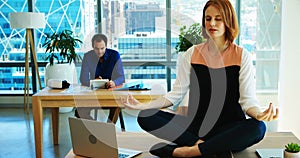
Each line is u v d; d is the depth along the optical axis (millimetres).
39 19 5551
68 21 6293
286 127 4004
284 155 2012
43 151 3859
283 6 3852
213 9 2254
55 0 6242
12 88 6359
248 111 2246
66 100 3320
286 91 3967
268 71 4359
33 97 3318
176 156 2199
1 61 6285
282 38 3900
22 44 6262
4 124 5039
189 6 6129
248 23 5895
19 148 3994
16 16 5398
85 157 2176
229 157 2166
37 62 6180
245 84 2303
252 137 2152
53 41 5613
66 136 4398
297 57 3906
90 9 6262
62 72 5480
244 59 2318
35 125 3381
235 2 6211
